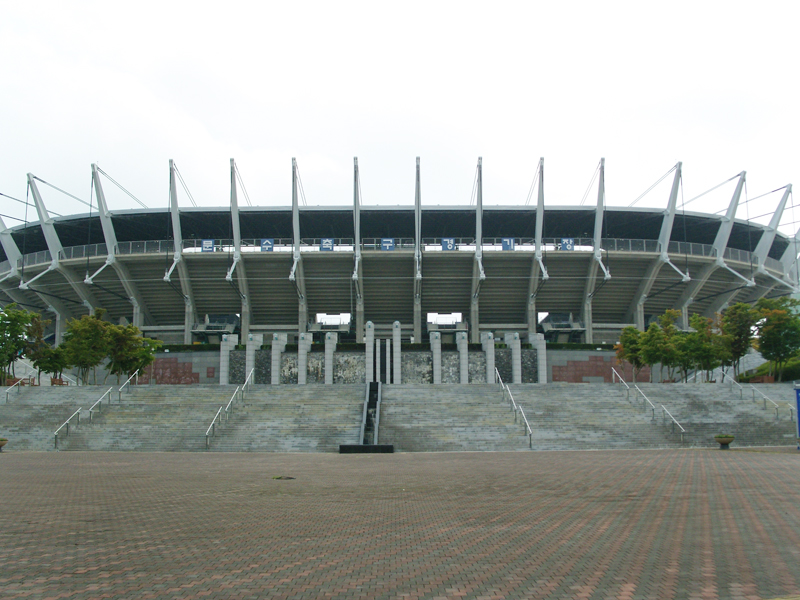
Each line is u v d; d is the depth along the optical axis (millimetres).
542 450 27578
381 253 53469
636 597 6082
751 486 13977
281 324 60719
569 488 14266
